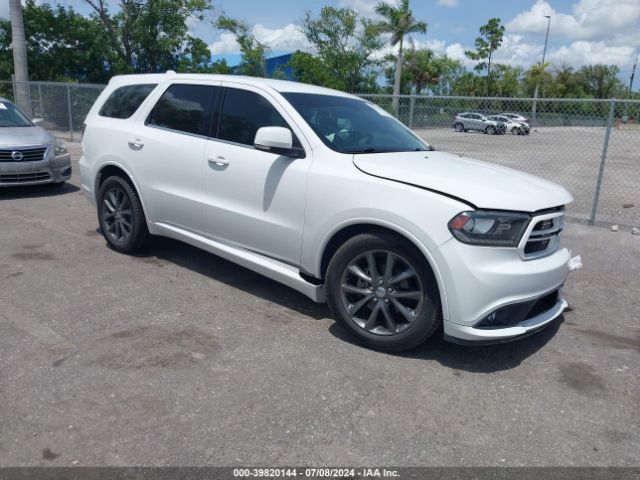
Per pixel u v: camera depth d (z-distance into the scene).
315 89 4.98
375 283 3.80
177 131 5.09
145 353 3.69
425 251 3.52
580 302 5.14
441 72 54.81
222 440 2.84
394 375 3.59
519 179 4.06
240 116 4.67
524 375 3.70
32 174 8.47
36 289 4.75
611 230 7.64
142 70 25.45
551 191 3.95
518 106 10.37
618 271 6.07
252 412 3.09
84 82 24.75
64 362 3.53
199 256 5.87
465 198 3.47
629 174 14.54
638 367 3.88
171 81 5.32
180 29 24.58
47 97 17.45
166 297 4.71
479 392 3.45
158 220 5.33
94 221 7.23
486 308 3.45
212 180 4.71
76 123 17.20
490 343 3.54
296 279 4.24
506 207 3.48
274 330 4.17
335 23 34.81
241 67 33.53
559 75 68.12
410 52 41.88
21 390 3.19
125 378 3.37
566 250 4.14
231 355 3.73
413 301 3.75
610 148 20.16
